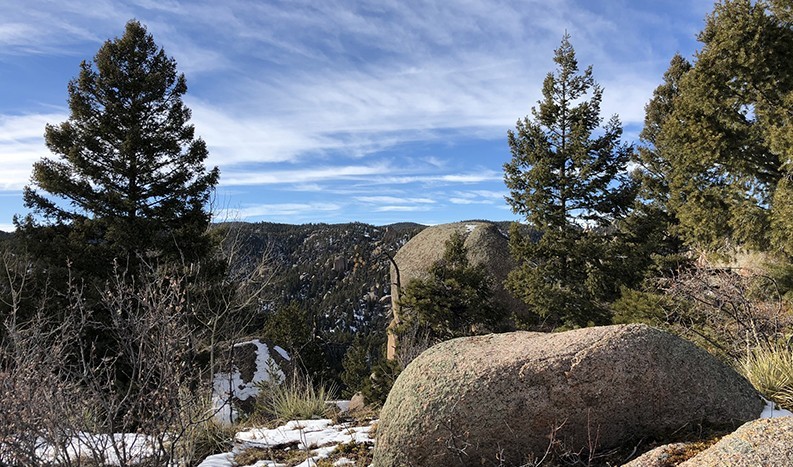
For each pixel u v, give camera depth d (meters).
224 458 4.52
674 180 12.23
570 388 3.14
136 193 16.16
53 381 3.40
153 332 4.15
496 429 3.15
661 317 8.55
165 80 18.00
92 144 15.86
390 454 3.37
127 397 3.76
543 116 15.30
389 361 10.54
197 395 4.81
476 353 3.61
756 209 10.19
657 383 3.14
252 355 14.16
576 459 3.09
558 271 14.53
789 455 2.07
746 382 3.43
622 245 14.51
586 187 14.45
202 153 17.67
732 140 10.56
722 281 6.96
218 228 18.12
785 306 8.12
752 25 9.80
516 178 15.33
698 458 2.36
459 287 12.36
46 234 15.20
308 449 4.73
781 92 10.05
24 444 3.25
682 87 11.77
